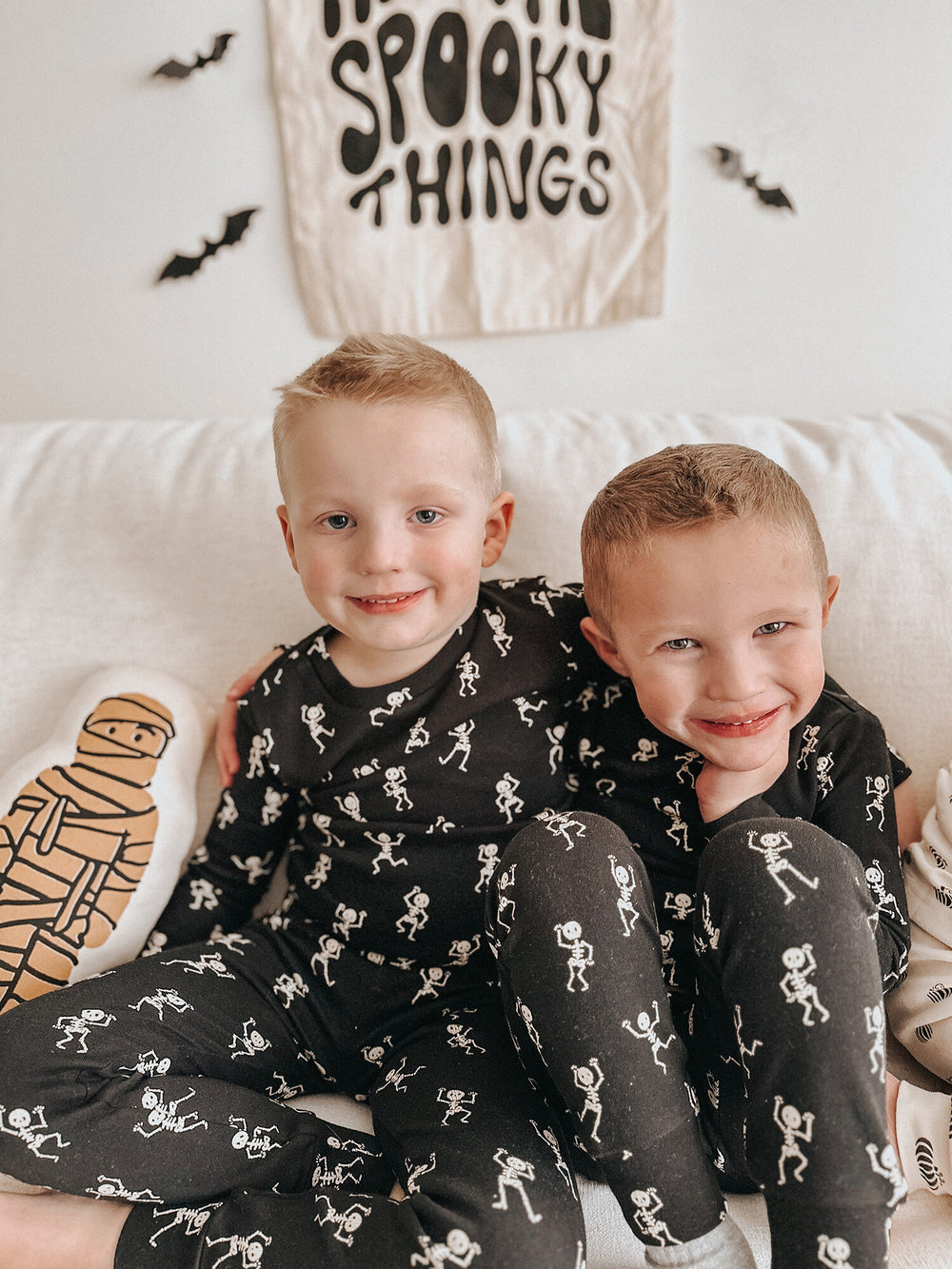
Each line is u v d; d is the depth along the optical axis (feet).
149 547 3.27
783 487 2.41
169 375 4.39
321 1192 2.07
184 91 3.98
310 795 2.83
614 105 3.87
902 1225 2.12
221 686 3.20
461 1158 2.01
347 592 2.51
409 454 2.40
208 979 2.59
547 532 3.19
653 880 2.60
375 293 4.14
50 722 3.14
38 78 4.00
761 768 2.46
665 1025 2.00
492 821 2.68
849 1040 1.80
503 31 3.78
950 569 2.93
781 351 4.19
